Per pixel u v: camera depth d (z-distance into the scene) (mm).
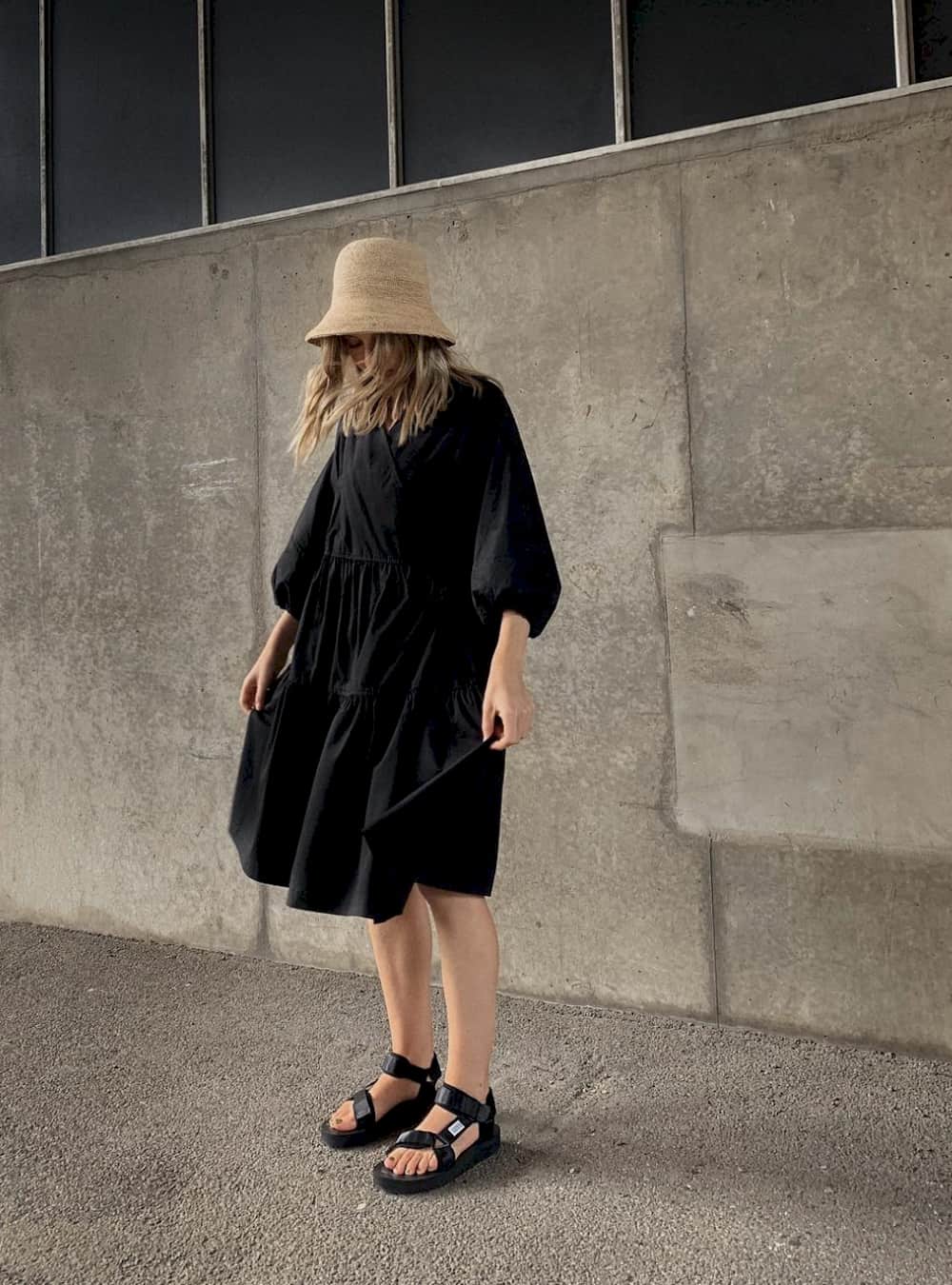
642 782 2621
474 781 1847
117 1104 2219
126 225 3324
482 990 1927
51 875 3404
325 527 2055
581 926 2703
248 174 3150
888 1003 2395
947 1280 1582
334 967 3000
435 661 1867
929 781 2332
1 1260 1694
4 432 3422
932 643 2318
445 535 1892
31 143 3461
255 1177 1918
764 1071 2311
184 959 3094
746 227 2475
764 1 2506
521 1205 1811
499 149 2812
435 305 2820
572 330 2662
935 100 2291
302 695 1961
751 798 2504
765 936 2508
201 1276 1639
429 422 1881
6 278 3410
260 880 1943
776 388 2453
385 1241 1717
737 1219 1755
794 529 2443
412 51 2920
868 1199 1804
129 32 3318
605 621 2645
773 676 2471
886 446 2352
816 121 2398
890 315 2340
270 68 3117
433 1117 1915
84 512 3307
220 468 3100
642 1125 2082
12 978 2979
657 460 2578
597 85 2686
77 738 3338
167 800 3209
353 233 2918
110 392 3258
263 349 3033
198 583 3139
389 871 1793
